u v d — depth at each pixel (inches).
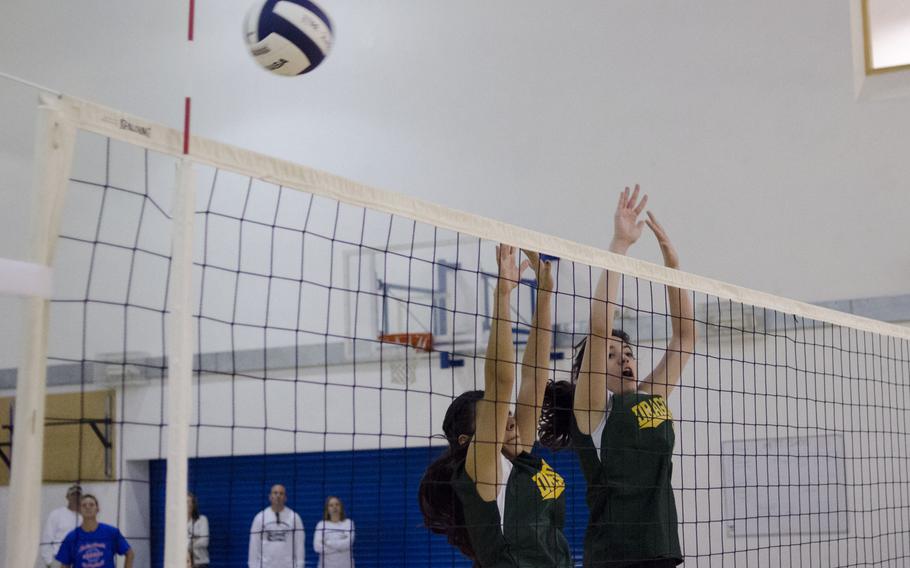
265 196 370.6
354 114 364.8
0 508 339.3
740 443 283.1
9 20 404.8
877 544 267.6
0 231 388.5
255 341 364.2
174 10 391.5
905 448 270.2
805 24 311.4
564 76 339.9
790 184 305.3
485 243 339.0
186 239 86.2
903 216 290.8
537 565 117.6
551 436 141.0
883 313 286.4
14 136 395.2
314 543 336.5
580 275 313.9
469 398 125.0
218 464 368.5
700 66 322.3
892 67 300.8
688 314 153.0
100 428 365.1
